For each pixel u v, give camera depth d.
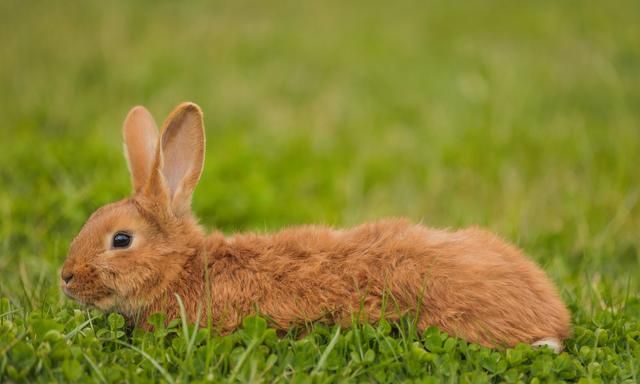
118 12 22.14
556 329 7.57
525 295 7.51
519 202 12.22
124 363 6.98
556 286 8.95
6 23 21.23
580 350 7.41
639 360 7.19
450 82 18.27
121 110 16.36
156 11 23.23
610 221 11.64
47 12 22.06
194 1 24.52
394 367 6.86
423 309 7.41
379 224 8.11
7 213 11.07
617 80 17.00
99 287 7.88
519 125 15.70
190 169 8.41
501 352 7.32
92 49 19.30
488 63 19.03
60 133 15.23
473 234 8.12
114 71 18.27
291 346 7.20
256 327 7.27
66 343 6.94
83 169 12.77
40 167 12.70
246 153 13.93
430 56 20.28
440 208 12.42
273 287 7.63
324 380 6.59
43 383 6.53
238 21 22.92
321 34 22.14
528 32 22.02
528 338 7.43
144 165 8.95
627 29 21.36
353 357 6.95
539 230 11.25
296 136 15.38
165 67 18.69
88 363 6.78
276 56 20.22
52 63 18.62
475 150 14.48
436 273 7.43
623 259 10.80
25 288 8.85
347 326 7.51
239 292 7.68
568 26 21.98
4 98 16.61
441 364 6.88
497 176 13.48
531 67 18.92
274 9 24.48
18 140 14.11
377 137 15.62
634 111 16.56
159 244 7.98
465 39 21.48
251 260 7.82
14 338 6.92
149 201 8.17
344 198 12.81
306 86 18.41
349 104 17.34
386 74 19.12
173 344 7.19
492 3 25.03
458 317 7.36
